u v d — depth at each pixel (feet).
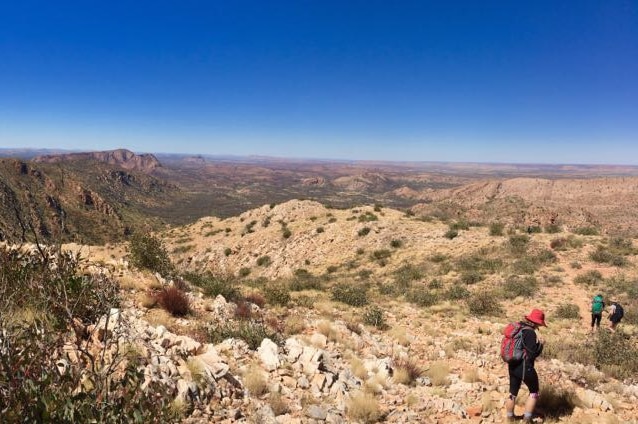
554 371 33.58
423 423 21.52
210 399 18.45
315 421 19.33
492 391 26.81
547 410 24.29
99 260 35.45
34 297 16.05
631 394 29.19
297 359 26.55
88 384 12.32
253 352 26.45
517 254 91.97
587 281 71.20
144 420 10.43
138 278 35.42
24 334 11.52
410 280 86.84
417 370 30.32
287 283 92.84
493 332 47.73
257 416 17.99
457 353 38.17
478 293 69.67
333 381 24.53
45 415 9.29
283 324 38.47
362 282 93.35
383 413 22.13
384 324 48.03
